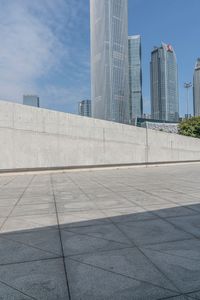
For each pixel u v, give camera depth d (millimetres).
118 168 29969
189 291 4066
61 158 23891
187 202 10211
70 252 5477
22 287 4211
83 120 25969
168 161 38469
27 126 21297
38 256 5297
